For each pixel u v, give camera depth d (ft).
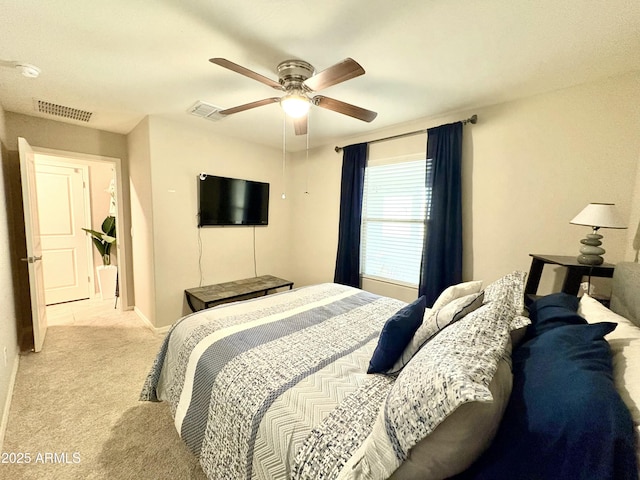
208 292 10.85
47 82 7.25
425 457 2.41
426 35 5.30
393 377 4.21
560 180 7.34
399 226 10.88
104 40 5.53
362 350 5.05
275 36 5.38
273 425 3.37
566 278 5.95
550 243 7.55
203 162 11.23
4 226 7.82
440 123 9.54
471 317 3.61
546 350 3.04
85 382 7.26
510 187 8.13
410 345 4.29
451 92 7.63
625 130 6.48
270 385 3.91
